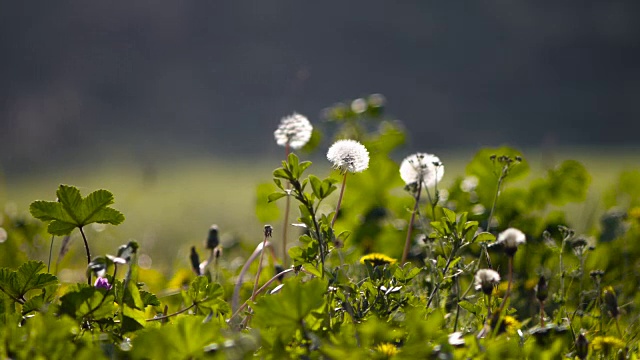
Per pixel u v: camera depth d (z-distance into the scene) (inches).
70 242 118.4
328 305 103.2
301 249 106.0
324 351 98.7
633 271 126.7
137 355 99.1
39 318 100.3
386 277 107.7
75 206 105.5
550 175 135.9
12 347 100.3
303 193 104.6
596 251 129.1
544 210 135.8
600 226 133.2
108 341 101.7
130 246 103.5
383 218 137.5
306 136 113.0
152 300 105.6
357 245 134.3
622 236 131.5
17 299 105.2
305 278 110.4
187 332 99.0
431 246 113.3
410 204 134.0
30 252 135.5
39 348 99.6
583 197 135.9
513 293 120.7
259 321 101.1
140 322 103.3
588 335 109.0
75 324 100.5
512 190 134.0
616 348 105.6
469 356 100.4
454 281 110.2
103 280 105.3
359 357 98.4
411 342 100.3
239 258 136.9
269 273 120.9
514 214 133.4
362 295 106.2
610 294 108.5
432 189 135.5
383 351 99.7
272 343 100.3
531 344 103.1
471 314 109.9
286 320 100.6
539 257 128.6
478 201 134.3
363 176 138.1
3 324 103.0
